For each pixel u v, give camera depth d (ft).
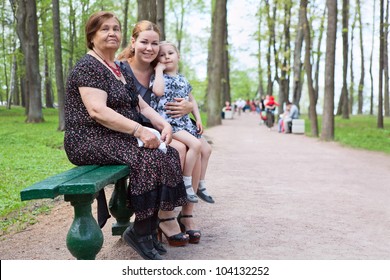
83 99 12.55
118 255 14.67
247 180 28.91
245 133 72.49
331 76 61.05
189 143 14.76
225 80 130.82
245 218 19.29
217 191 25.04
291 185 27.50
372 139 63.26
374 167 36.17
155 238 14.08
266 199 23.17
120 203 15.37
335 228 18.08
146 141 12.49
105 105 12.53
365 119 116.26
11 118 98.89
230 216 19.57
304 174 32.01
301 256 14.61
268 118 84.02
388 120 113.19
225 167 34.40
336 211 20.94
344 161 39.81
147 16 39.19
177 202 12.84
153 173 12.30
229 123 101.81
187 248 15.10
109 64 13.64
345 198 23.89
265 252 14.92
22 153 43.55
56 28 70.69
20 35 86.79
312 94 70.08
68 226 19.52
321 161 39.47
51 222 20.51
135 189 12.21
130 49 15.47
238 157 40.86
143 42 14.98
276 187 26.68
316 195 24.54
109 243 16.06
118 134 12.89
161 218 15.10
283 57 103.76
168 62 15.49
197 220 18.85
